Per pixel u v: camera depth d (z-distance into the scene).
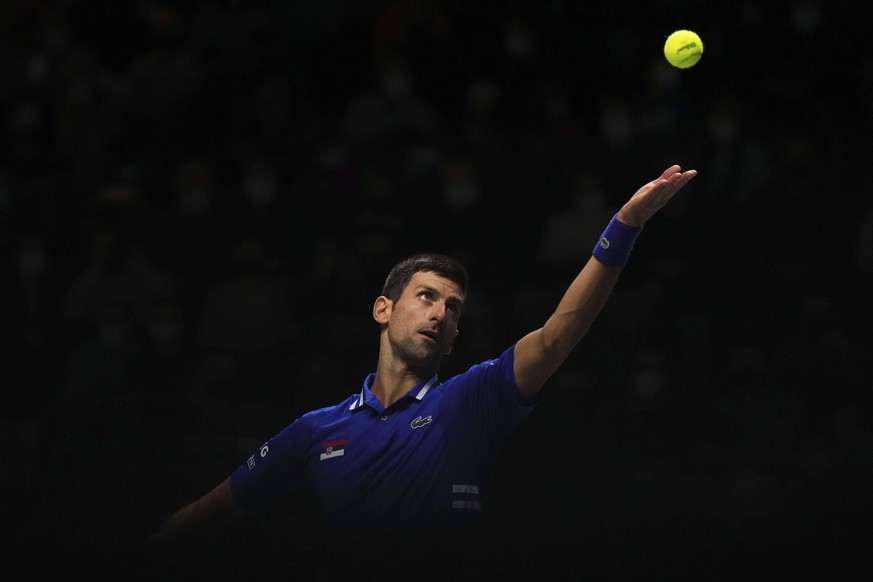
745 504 33.12
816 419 39.00
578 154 46.28
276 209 45.41
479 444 16.59
